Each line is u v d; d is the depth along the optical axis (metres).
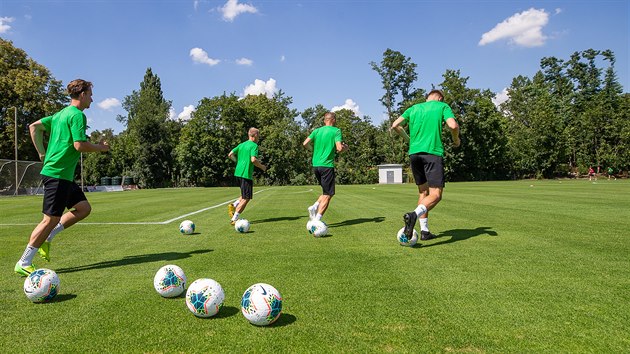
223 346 2.28
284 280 3.62
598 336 2.33
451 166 47.84
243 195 7.76
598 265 3.98
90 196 21.50
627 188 19.86
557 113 61.12
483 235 5.83
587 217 7.83
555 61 75.69
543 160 50.22
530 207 10.01
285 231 6.74
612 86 69.50
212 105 51.25
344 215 8.97
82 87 4.29
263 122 60.34
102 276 3.90
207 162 50.94
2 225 8.23
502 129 50.69
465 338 2.32
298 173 53.00
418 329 2.46
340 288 3.33
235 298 3.16
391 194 17.95
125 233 6.76
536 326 2.48
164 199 17.16
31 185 29.81
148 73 68.81
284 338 2.37
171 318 2.75
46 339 2.41
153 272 4.04
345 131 58.53
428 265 4.08
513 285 3.33
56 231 4.49
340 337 2.37
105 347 2.29
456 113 48.47
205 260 4.52
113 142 55.62
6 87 34.72
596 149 54.19
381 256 4.57
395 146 55.69
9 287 3.60
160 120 51.62
